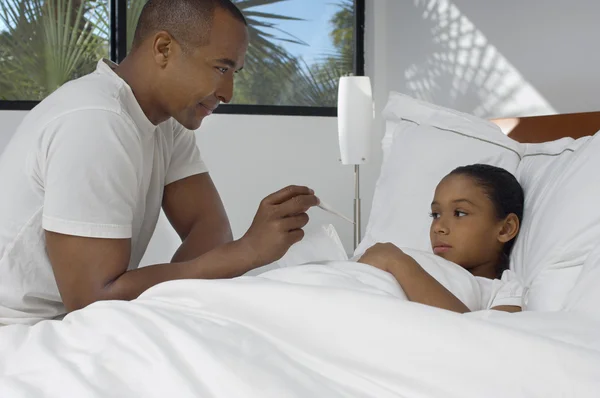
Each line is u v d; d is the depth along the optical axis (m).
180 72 1.46
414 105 2.17
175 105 1.50
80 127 1.34
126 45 3.24
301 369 0.90
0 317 1.44
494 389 0.83
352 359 0.91
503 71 2.55
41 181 1.39
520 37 2.46
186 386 0.82
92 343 0.99
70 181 1.32
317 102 3.51
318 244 1.53
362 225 3.44
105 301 1.16
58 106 1.39
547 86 2.33
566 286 1.31
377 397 0.84
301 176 3.41
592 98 2.13
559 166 1.59
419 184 1.95
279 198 1.38
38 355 0.97
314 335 0.96
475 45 2.71
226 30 1.44
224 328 0.99
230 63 1.47
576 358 0.84
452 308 1.24
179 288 1.14
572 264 1.33
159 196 1.69
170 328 0.97
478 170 1.62
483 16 2.66
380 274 1.27
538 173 1.69
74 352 0.98
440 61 2.96
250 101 3.41
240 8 3.37
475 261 1.58
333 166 3.45
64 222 1.32
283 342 0.96
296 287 1.03
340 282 1.20
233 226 3.34
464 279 1.39
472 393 0.83
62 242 1.33
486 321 0.90
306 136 3.41
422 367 0.87
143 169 1.52
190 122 1.54
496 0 2.58
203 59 1.45
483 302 1.41
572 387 0.82
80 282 1.34
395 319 0.92
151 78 1.47
